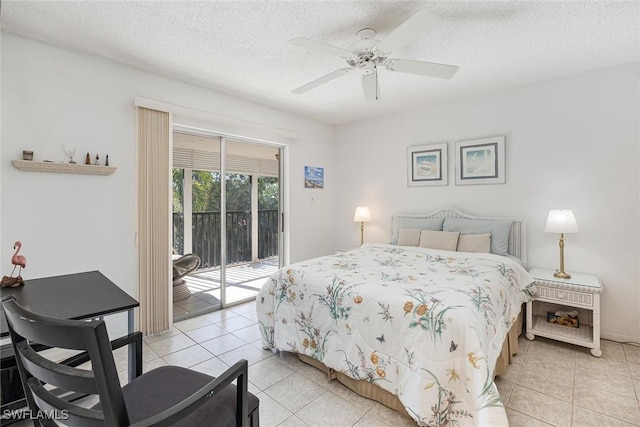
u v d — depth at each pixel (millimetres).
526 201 3000
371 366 1722
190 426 997
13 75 2047
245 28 2010
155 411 1047
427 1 1728
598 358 2275
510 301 2170
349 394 1867
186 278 3205
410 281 2004
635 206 2494
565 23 1931
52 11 1812
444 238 3125
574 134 2740
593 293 2299
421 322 1571
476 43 2184
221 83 2939
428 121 3664
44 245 2174
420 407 1466
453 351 1468
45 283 1713
